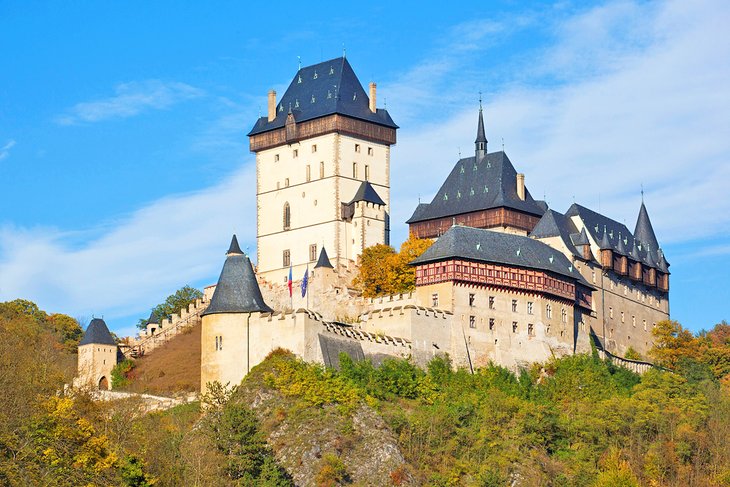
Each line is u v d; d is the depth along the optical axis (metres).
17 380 145.62
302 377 170.75
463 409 175.12
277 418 166.38
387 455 163.00
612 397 187.38
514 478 166.00
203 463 150.50
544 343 197.12
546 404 184.00
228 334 177.38
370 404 170.25
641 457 175.62
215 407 167.12
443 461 165.75
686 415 183.62
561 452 174.38
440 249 194.38
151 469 144.38
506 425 175.12
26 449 134.50
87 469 136.50
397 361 181.50
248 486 150.75
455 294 191.00
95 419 152.75
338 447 163.00
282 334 175.12
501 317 194.00
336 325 179.25
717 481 172.38
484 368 189.75
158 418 170.38
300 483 158.75
